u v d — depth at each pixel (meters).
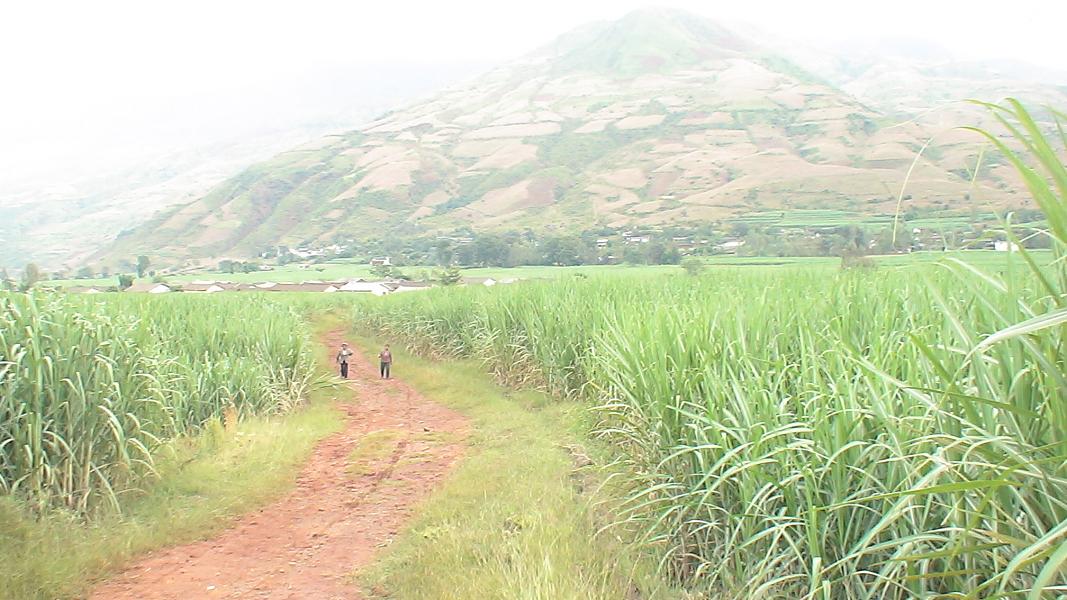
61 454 6.81
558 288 16.53
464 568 5.71
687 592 4.82
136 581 6.10
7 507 6.20
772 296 8.62
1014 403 2.60
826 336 5.75
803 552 4.27
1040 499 2.69
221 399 11.94
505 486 7.87
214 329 14.41
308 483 9.11
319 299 47.75
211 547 6.93
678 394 5.67
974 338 2.99
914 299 5.35
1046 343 2.34
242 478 8.73
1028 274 3.39
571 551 5.65
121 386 7.55
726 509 4.89
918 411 3.62
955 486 2.31
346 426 13.02
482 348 16.94
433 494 8.03
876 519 3.87
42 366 6.72
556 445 9.51
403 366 20.80
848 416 3.97
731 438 4.92
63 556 6.03
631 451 6.89
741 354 5.57
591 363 10.33
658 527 5.51
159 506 7.50
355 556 6.62
